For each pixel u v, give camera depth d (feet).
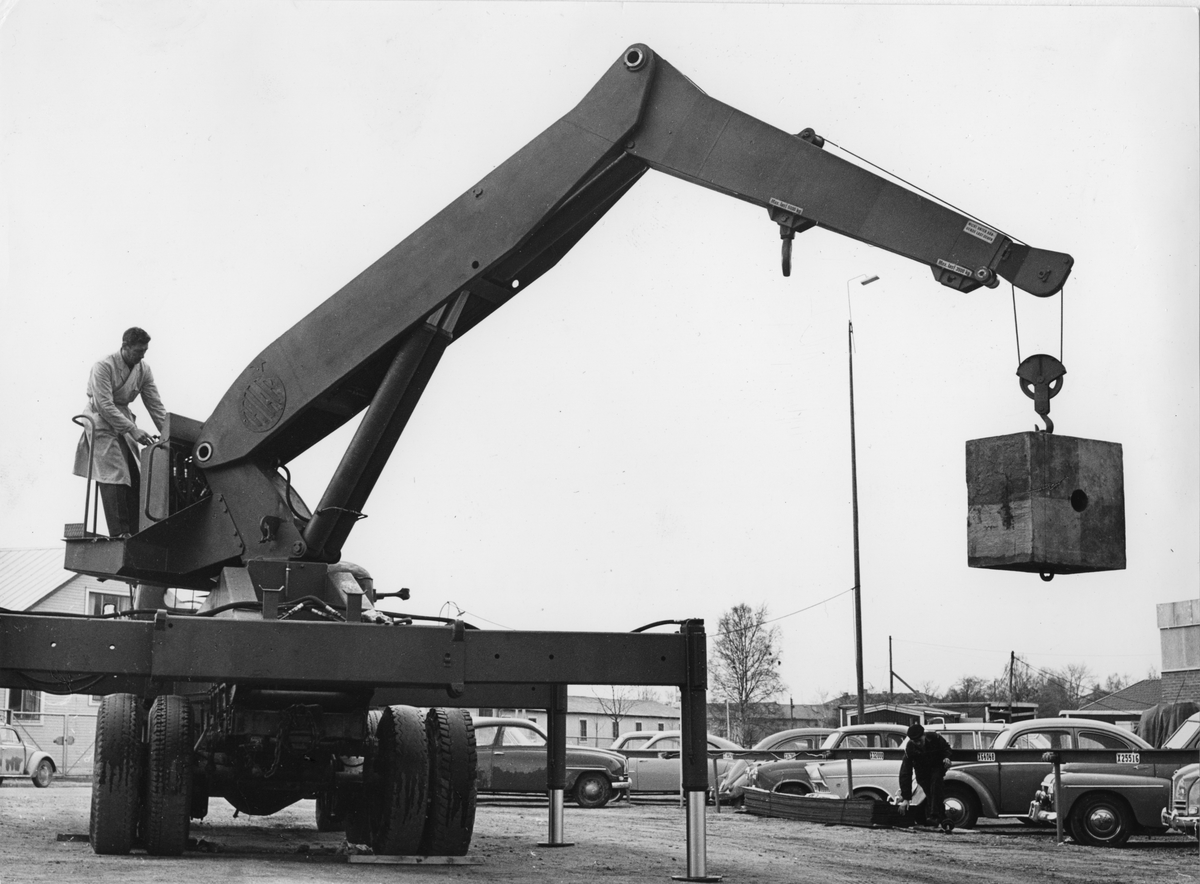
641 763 72.59
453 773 28.27
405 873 25.16
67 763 103.30
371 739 29.27
